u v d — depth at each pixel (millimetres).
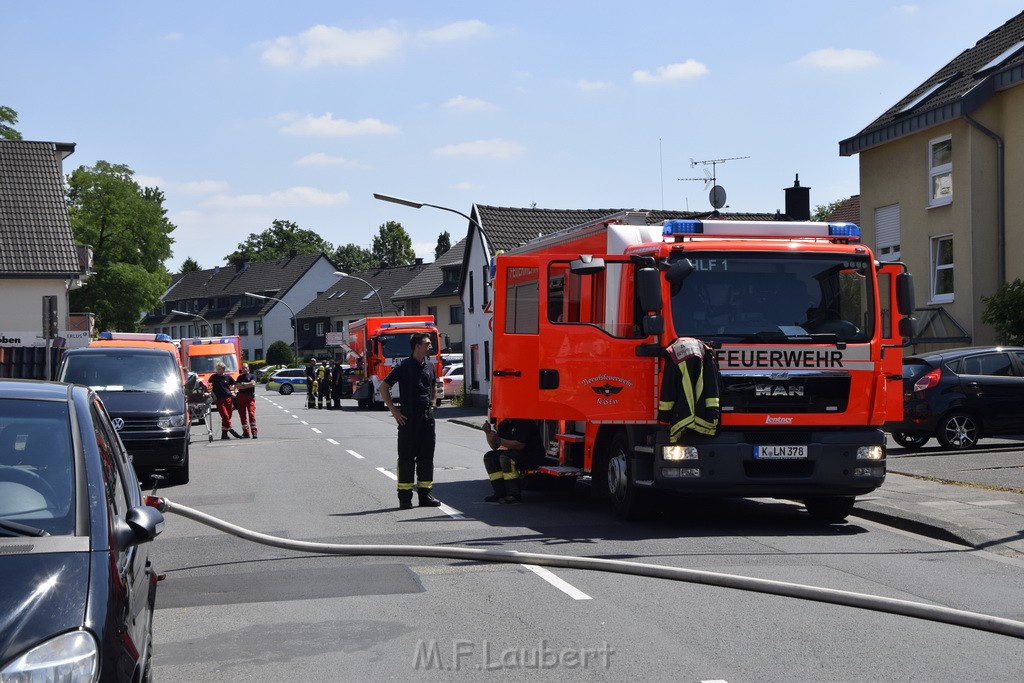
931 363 17922
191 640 6648
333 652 6301
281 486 15758
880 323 10938
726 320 10672
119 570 4254
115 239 65375
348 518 12039
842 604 7145
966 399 17734
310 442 25672
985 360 18016
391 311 98375
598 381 10883
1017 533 10031
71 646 3748
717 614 7117
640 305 10859
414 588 8070
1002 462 15430
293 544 9492
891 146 28312
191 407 27641
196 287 134625
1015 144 24688
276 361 102875
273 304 117062
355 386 48219
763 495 10820
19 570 4016
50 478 4637
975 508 11500
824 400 10719
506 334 11180
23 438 4840
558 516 12031
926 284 27094
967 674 5688
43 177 44375
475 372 48844
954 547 9805
